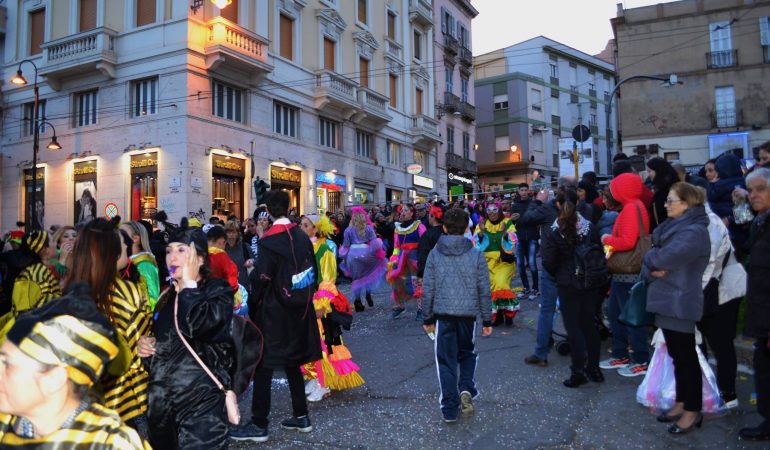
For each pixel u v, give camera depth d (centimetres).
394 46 2947
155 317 287
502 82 4375
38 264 477
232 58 1831
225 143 1880
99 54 1833
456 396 435
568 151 1736
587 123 4762
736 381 492
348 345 717
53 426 158
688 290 384
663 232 402
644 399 443
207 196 1805
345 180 2484
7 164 2169
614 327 563
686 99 2500
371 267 945
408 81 3069
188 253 288
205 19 1836
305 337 419
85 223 272
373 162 2712
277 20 2142
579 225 502
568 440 393
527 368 573
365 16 2730
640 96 2559
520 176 4291
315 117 2325
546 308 579
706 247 382
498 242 767
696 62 2494
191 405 272
